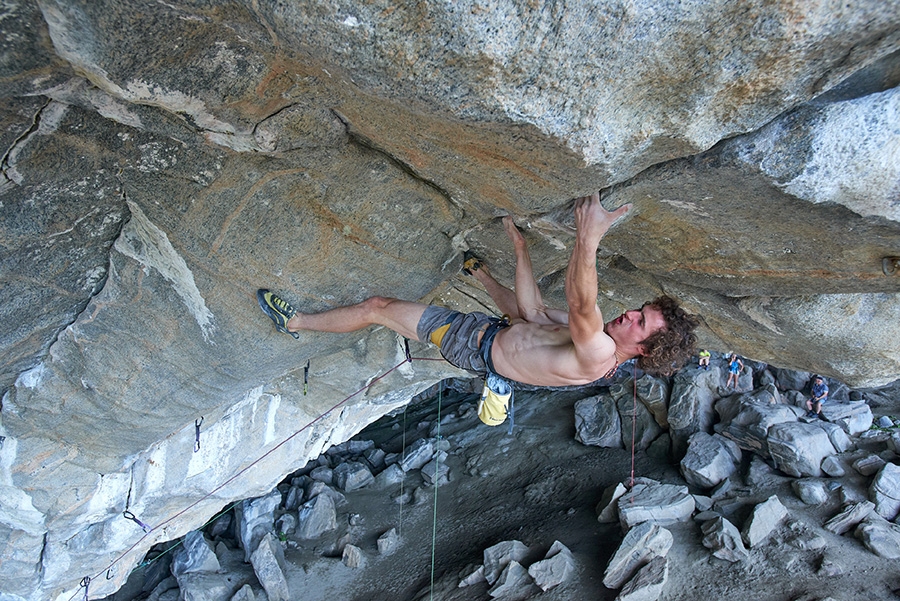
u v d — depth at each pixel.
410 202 3.56
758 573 9.02
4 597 5.95
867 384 5.23
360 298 4.32
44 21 1.95
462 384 18.44
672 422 13.02
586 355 3.02
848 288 3.73
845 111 2.31
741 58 1.99
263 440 6.45
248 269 3.76
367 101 2.40
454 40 1.81
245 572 10.91
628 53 1.92
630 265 4.89
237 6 1.92
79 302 3.89
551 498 12.55
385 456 15.31
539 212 3.23
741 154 2.48
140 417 4.91
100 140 2.81
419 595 10.36
